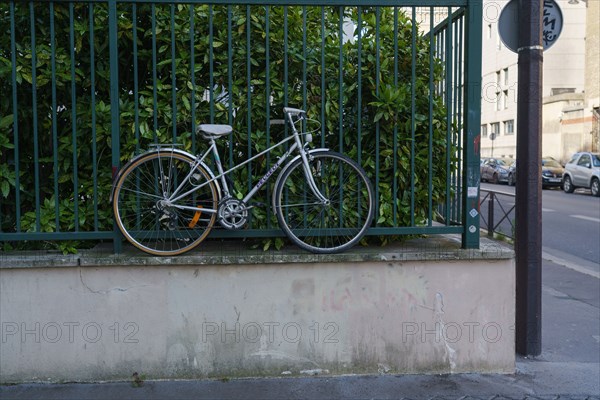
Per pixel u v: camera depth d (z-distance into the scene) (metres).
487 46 28.73
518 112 4.59
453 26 4.34
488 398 3.87
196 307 3.99
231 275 4.00
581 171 23.44
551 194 23.88
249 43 3.98
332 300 4.07
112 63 3.91
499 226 7.29
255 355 4.05
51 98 4.20
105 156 4.18
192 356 4.02
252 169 4.20
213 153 4.02
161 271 3.95
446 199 4.23
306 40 4.21
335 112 4.22
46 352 3.93
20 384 3.94
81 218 4.07
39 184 4.18
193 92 4.02
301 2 3.99
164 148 4.00
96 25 4.09
